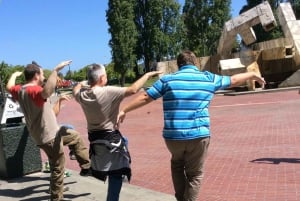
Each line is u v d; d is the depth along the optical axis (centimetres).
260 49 2800
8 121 802
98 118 484
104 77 503
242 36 2841
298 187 634
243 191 641
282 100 2055
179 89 463
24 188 715
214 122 1504
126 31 6669
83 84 512
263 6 2753
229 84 476
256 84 2786
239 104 2100
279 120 1375
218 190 657
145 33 7219
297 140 1000
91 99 482
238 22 2831
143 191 667
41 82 608
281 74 2811
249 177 714
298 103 1838
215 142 1079
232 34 2884
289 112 1561
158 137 1282
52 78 559
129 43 6700
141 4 7194
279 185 653
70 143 646
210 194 640
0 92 846
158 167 853
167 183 727
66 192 674
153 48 7175
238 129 1275
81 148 655
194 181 486
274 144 979
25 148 797
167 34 7225
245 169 769
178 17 7288
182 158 489
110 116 487
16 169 786
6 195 680
